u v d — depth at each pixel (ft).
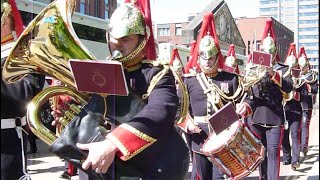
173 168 6.50
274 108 15.19
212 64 12.25
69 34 6.07
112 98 5.99
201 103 12.12
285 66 15.71
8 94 7.76
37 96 6.20
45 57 6.05
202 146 11.84
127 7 6.44
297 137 19.52
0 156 7.98
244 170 11.19
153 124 5.86
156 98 6.09
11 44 6.87
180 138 6.88
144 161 6.22
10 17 7.28
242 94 12.39
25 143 8.41
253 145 11.49
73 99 6.33
